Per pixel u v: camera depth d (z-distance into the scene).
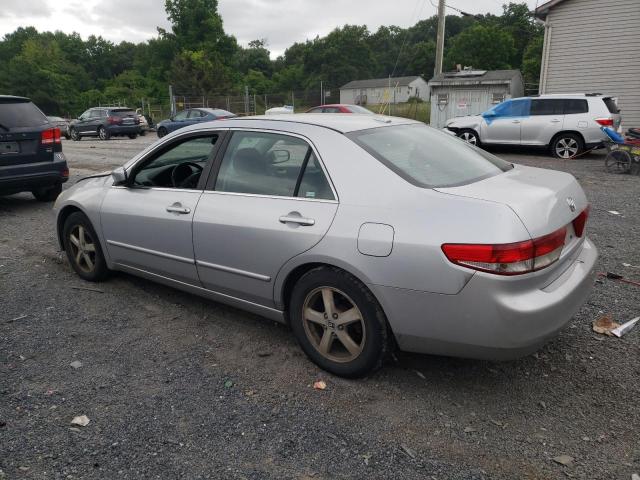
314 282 3.14
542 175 3.44
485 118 14.55
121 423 2.81
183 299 4.50
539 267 2.66
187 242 3.77
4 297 4.55
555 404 2.94
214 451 2.59
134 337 3.81
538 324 2.65
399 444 2.63
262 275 3.38
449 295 2.67
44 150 7.89
